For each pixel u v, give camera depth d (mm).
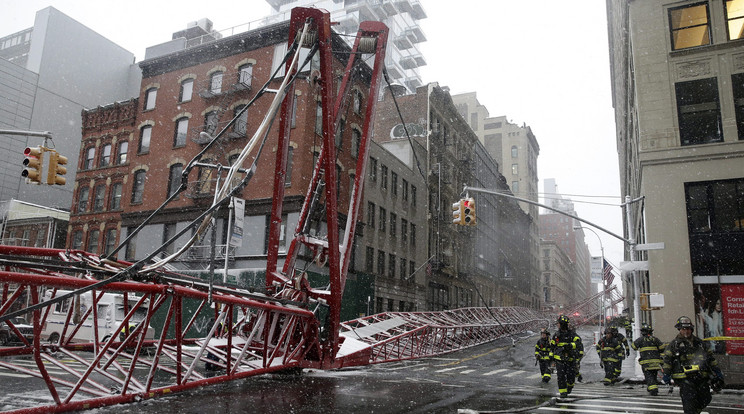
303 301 12250
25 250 8414
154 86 37531
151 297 7617
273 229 13102
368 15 105188
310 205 14164
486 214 66938
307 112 31516
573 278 158250
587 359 26484
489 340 37375
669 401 10273
